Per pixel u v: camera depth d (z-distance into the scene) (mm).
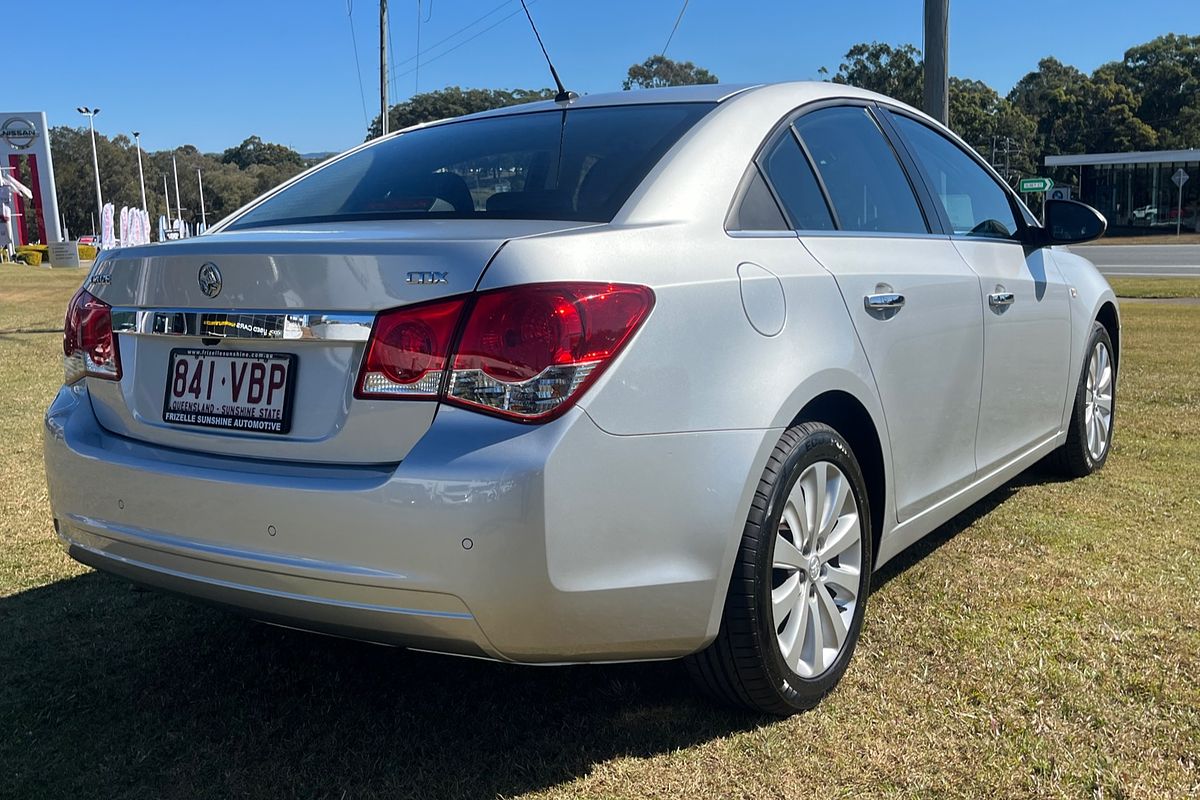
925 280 2965
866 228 2916
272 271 2150
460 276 1996
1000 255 3545
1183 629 2898
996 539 3725
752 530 2270
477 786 2223
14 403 7035
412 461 1964
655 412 2084
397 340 2018
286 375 2166
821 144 2898
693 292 2199
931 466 3051
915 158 3332
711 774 2236
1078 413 4316
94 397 2562
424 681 2736
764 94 2822
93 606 3307
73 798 2195
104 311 2514
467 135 3010
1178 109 79125
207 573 2209
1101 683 2584
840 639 2611
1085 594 3170
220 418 2258
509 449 1932
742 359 2264
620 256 2125
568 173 2518
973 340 3211
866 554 2715
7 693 2684
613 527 2033
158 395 2391
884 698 2545
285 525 2070
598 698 2609
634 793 2174
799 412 2436
